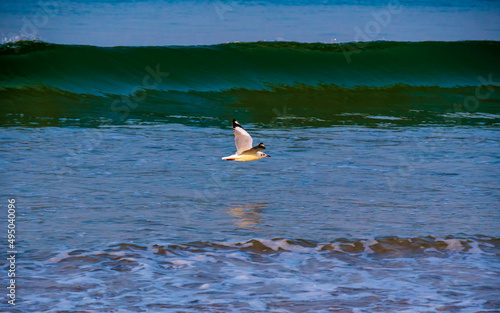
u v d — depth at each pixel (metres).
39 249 38.09
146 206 46.94
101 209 45.88
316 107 96.19
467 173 58.12
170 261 37.31
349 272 36.50
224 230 42.31
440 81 120.81
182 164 59.25
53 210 45.22
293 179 55.12
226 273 36.00
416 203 48.97
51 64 103.44
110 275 35.22
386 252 39.31
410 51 129.00
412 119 86.31
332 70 118.69
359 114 90.06
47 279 34.44
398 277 35.97
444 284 35.12
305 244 40.22
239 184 53.28
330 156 63.59
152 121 80.19
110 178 53.97
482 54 131.50
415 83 118.62
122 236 40.62
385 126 80.50
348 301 32.88
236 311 31.58
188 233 41.56
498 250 39.97
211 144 67.88
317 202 48.81
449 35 166.25
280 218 44.94
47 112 82.44
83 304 31.92
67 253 37.66
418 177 56.50
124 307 31.77
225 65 114.38
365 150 66.50
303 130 77.06
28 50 106.31
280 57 119.69
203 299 32.81
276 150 65.62
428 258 38.66
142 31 151.75
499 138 73.88
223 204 47.91
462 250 39.84
